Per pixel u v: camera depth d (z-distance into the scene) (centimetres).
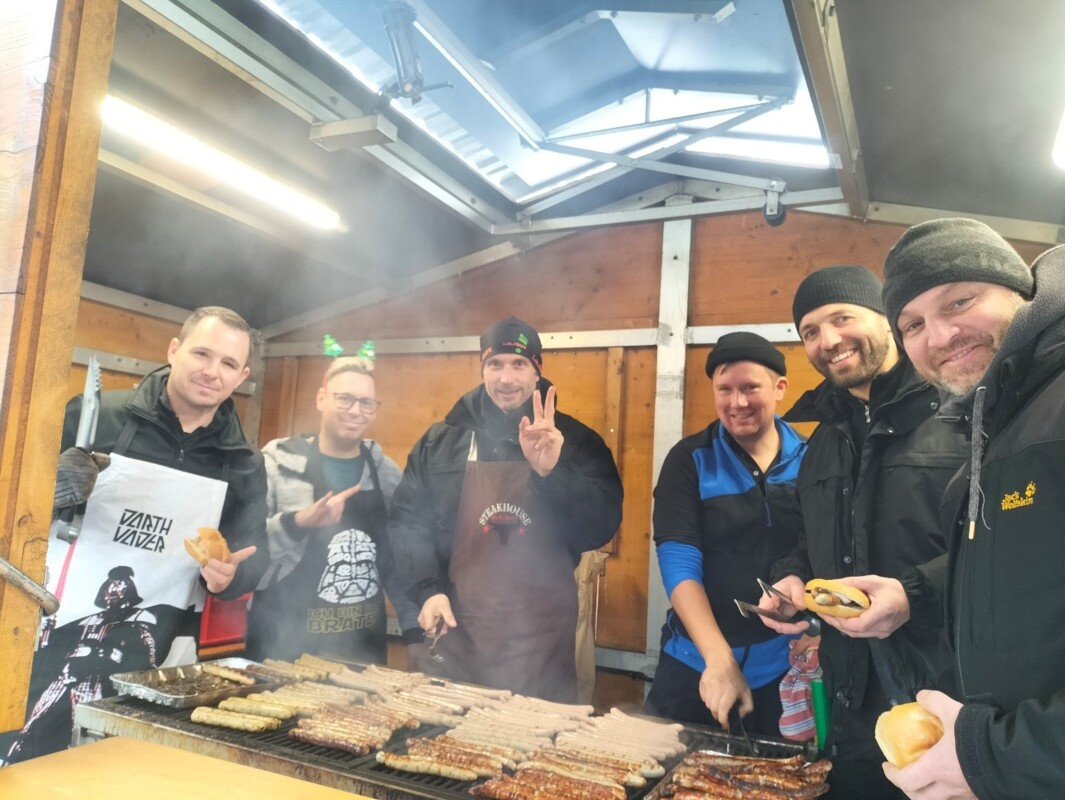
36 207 88
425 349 457
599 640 385
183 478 232
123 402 236
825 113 245
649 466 387
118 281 412
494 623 258
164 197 347
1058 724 89
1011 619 105
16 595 88
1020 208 303
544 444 238
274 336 515
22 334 88
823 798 160
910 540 172
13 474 87
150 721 177
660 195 393
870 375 189
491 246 433
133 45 252
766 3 224
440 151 328
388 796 146
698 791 150
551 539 266
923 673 165
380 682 226
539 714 199
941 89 241
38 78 89
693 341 381
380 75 271
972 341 124
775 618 183
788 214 369
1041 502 103
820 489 194
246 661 245
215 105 288
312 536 286
